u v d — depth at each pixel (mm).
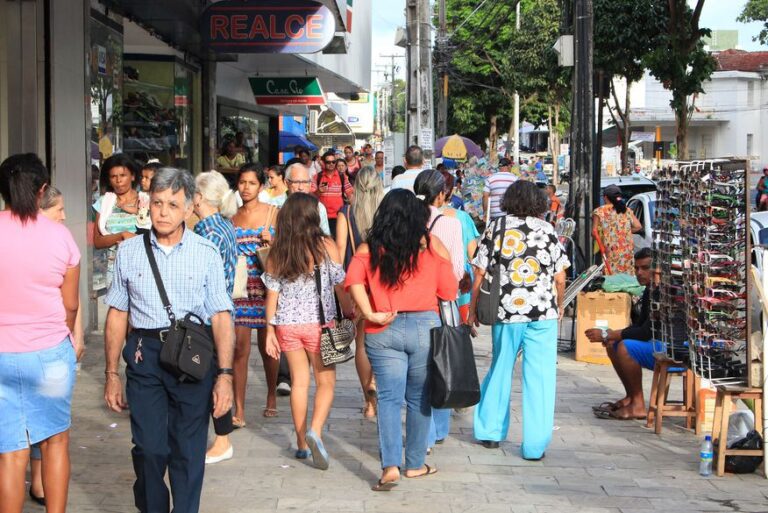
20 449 4883
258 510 5949
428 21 17969
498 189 15406
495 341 7270
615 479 6719
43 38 9719
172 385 5055
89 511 5824
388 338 6266
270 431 7734
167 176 4992
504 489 6457
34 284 4840
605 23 22047
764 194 26156
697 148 70375
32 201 4852
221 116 22875
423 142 18016
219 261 5215
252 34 13430
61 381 4953
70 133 10539
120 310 5125
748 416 7281
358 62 29047
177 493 5102
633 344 8219
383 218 6219
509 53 44906
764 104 68312
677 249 7539
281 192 9750
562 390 9422
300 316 6664
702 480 6730
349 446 7371
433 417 7344
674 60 18844
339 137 46438
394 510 6004
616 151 66250
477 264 7133
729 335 6844
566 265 7148
